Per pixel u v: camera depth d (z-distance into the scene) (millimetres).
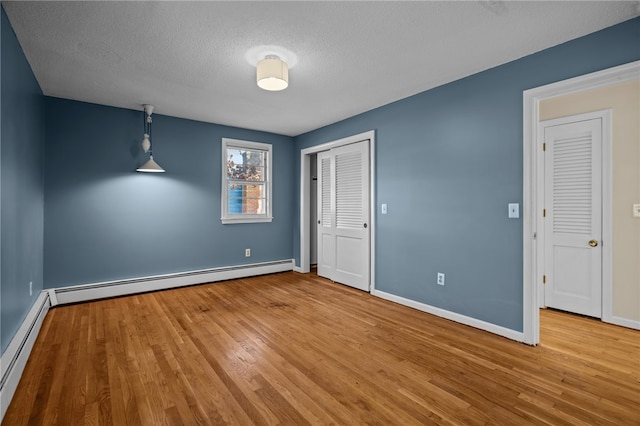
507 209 2684
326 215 4836
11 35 2090
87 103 3684
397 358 2328
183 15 2006
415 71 2846
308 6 1917
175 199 4277
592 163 3152
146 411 1733
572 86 2322
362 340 2639
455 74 2912
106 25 2113
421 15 2014
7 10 1926
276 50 2455
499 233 2738
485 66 2752
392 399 1844
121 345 2531
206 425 1628
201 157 4484
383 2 1883
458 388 1951
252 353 2404
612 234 3023
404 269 3562
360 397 1862
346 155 4395
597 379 2051
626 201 2947
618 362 2268
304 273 5238
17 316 2268
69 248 3592
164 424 1634
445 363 2254
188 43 2354
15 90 2203
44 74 2891
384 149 3789
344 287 4344
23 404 1788
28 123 2639
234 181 4871
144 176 4047
